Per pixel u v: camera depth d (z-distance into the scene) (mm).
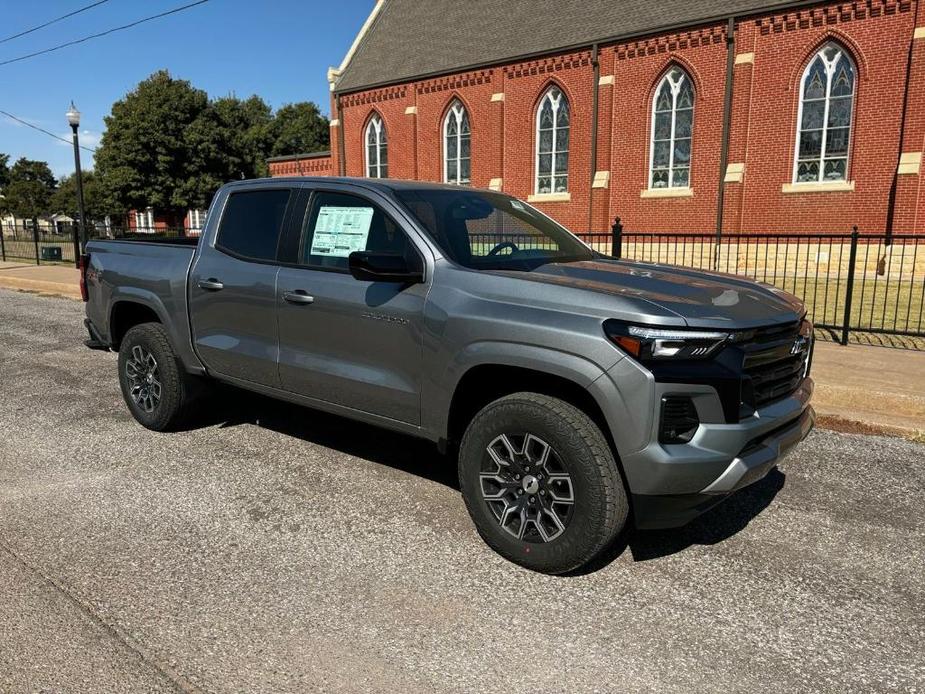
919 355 8000
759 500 4293
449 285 3662
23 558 3482
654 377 3004
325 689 2537
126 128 52219
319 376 4246
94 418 5895
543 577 3373
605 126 23562
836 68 19000
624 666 2693
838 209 19312
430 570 3426
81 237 20969
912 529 3906
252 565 3447
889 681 2613
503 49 26328
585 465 3166
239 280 4648
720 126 21094
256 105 73812
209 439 5355
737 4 20516
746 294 3629
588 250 4738
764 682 2604
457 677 2615
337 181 4363
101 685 2537
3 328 10656
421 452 5109
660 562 3535
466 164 28312
